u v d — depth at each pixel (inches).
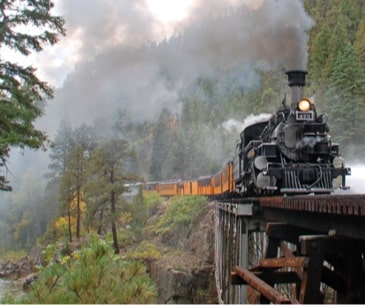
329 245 185.2
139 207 1317.7
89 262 178.2
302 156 448.1
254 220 448.5
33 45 445.4
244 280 238.7
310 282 183.6
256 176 457.7
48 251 207.6
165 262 1070.4
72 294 168.2
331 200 177.2
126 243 1257.4
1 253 1788.9
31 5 444.8
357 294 181.9
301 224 240.1
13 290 1018.1
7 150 464.1
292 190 416.8
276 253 276.1
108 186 1212.5
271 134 482.3
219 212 838.5
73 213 1477.6
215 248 946.1
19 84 449.1
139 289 173.3
